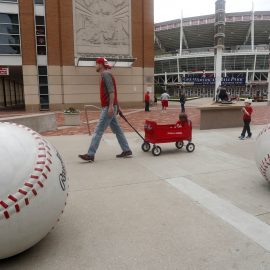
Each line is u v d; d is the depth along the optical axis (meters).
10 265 2.79
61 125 14.54
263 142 4.67
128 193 4.59
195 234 3.31
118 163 6.41
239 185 4.95
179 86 93.62
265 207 4.05
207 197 4.41
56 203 2.86
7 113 24.61
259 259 2.85
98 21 27.08
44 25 26.19
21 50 25.98
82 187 4.88
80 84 27.44
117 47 27.95
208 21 96.56
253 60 90.38
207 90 90.62
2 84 38.25
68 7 26.38
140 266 2.74
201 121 12.09
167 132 7.20
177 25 101.44
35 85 26.56
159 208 4.02
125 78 28.88
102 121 6.41
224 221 3.62
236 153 7.45
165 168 6.01
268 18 95.56
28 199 2.61
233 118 12.64
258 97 48.53
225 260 2.83
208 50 102.56
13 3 25.36
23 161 2.71
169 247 3.05
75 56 26.77
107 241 3.18
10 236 2.59
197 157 6.98
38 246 3.09
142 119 17.45
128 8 27.84
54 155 3.05
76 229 3.44
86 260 2.85
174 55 98.12
